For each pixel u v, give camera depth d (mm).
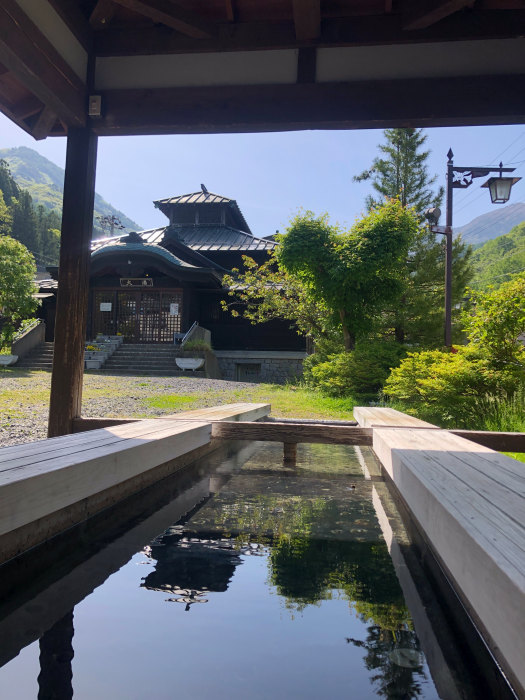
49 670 1354
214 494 3633
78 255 4852
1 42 3631
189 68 4934
